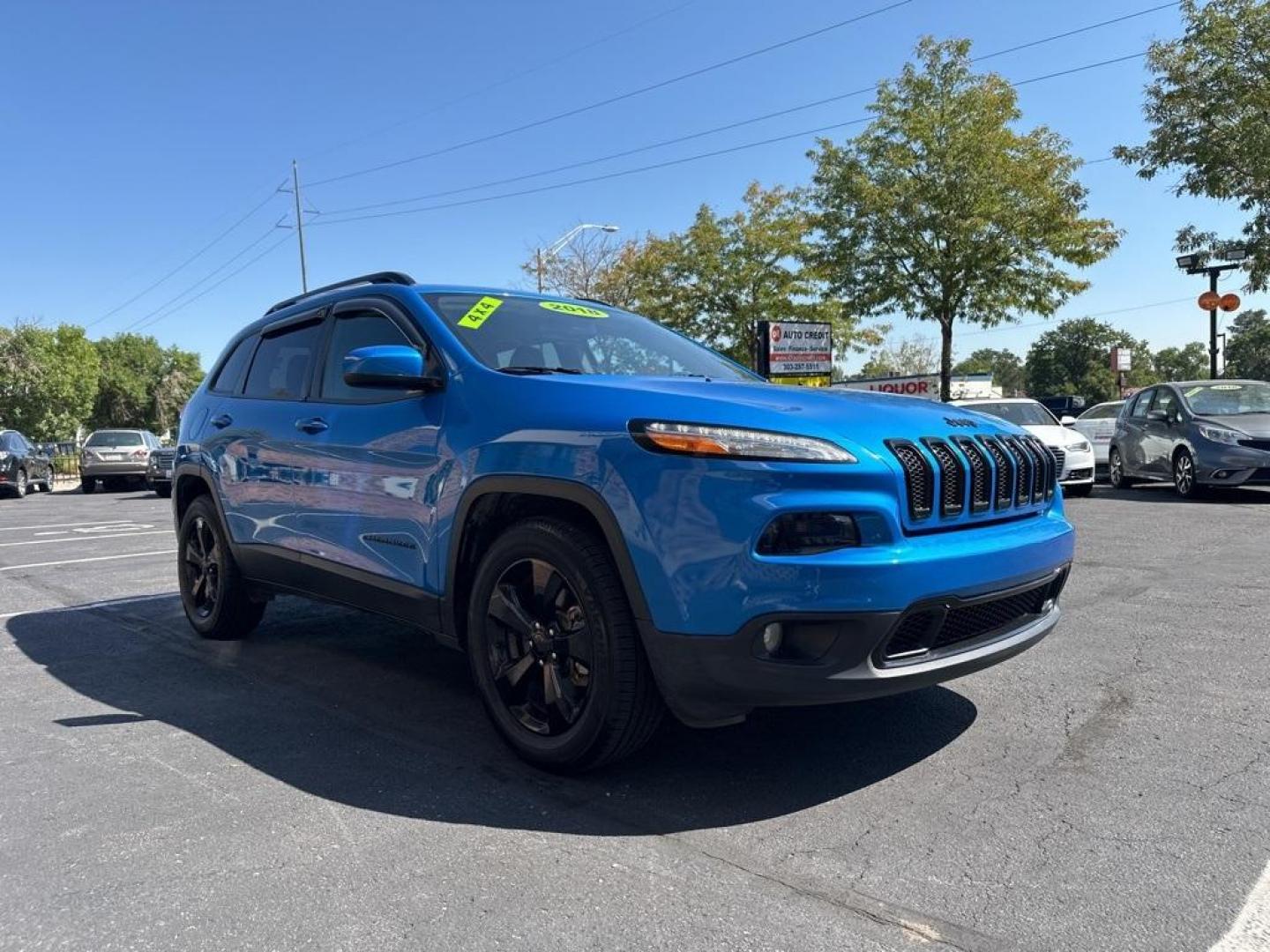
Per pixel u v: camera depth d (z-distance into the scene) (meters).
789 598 2.61
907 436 2.94
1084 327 98.38
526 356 3.79
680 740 3.51
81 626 5.77
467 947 2.16
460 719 3.82
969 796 2.96
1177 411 12.09
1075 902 2.32
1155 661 4.40
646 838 2.71
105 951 2.17
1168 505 11.02
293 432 4.35
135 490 24.19
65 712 4.00
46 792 3.11
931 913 2.28
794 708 3.86
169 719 3.87
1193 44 14.98
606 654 2.91
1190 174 15.48
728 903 2.34
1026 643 3.20
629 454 2.86
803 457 2.67
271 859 2.61
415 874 2.51
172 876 2.52
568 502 3.11
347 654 4.92
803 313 27.94
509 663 3.30
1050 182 18.62
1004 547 2.99
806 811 2.88
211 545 5.29
